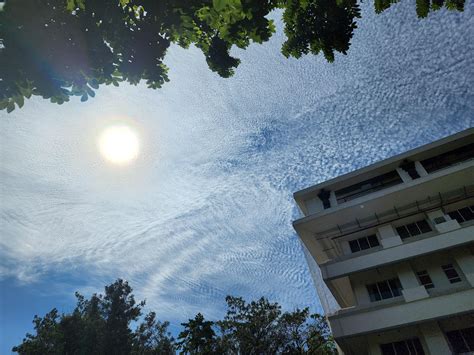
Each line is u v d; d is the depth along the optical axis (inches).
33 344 1343.5
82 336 1364.4
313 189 773.9
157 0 215.8
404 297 534.3
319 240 725.3
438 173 606.9
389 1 233.8
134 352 1477.6
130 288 1631.4
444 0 234.1
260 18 217.8
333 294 665.6
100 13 205.2
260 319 1077.1
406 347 528.7
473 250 564.1
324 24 230.1
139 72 229.3
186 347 808.3
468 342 493.7
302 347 1016.2
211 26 225.9
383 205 659.4
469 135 661.9
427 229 638.5
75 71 206.1
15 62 185.2
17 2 178.1
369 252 612.7
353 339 561.9
